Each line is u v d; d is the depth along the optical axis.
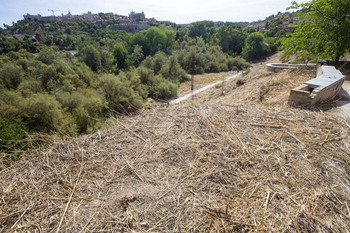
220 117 3.54
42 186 2.14
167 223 1.65
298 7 9.16
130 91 11.61
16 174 2.41
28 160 2.79
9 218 1.77
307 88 4.58
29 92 8.88
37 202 1.93
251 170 2.23
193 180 2.10
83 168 2.38
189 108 4.11
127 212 1.75
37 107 6.23
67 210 1.82
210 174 2.17
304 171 2.20
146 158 2.51
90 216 1.74
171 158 2.48
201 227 1.61
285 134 2.92
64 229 1.64
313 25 8.67
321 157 2.43
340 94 4.98
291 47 10.12
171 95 16.88
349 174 2.17
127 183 2.12
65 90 9.75
